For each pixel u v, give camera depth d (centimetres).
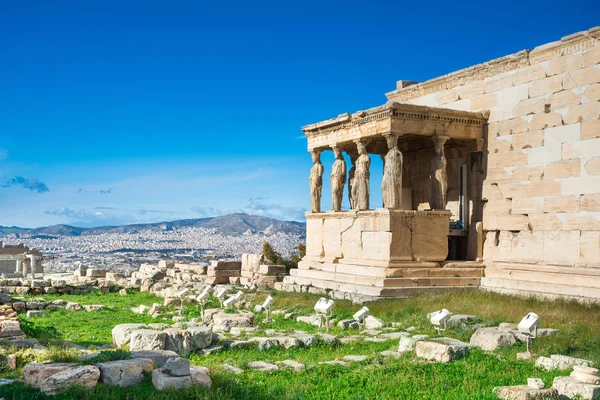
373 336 1775
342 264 2902
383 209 2648
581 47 2428
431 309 2119
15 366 1271
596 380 1114
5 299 2630
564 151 2472
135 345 1452
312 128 3189
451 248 2908
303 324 2034
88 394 1040
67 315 2456
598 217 2333
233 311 2094
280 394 1120
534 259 2567
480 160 2844
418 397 1131
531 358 1428
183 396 1060
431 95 3139
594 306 2112
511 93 2709
